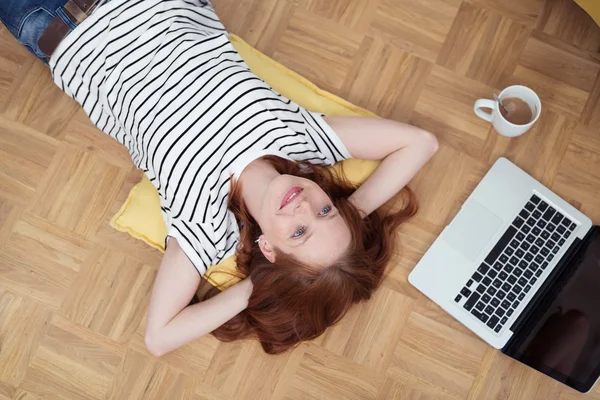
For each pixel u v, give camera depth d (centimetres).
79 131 156
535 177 155
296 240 118
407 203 153
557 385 147
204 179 128
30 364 150
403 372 150
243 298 134
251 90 129
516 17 159
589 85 157
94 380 150
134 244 153
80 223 154
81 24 137
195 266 131
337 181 142
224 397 149
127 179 155
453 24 160
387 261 143
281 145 129
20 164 156
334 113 153
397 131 136
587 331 140
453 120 157
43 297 152
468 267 145
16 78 158
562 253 145
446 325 150
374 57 160
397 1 161
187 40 133
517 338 143
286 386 149
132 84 133
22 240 154
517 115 147
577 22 159
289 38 161
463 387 149
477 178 154
